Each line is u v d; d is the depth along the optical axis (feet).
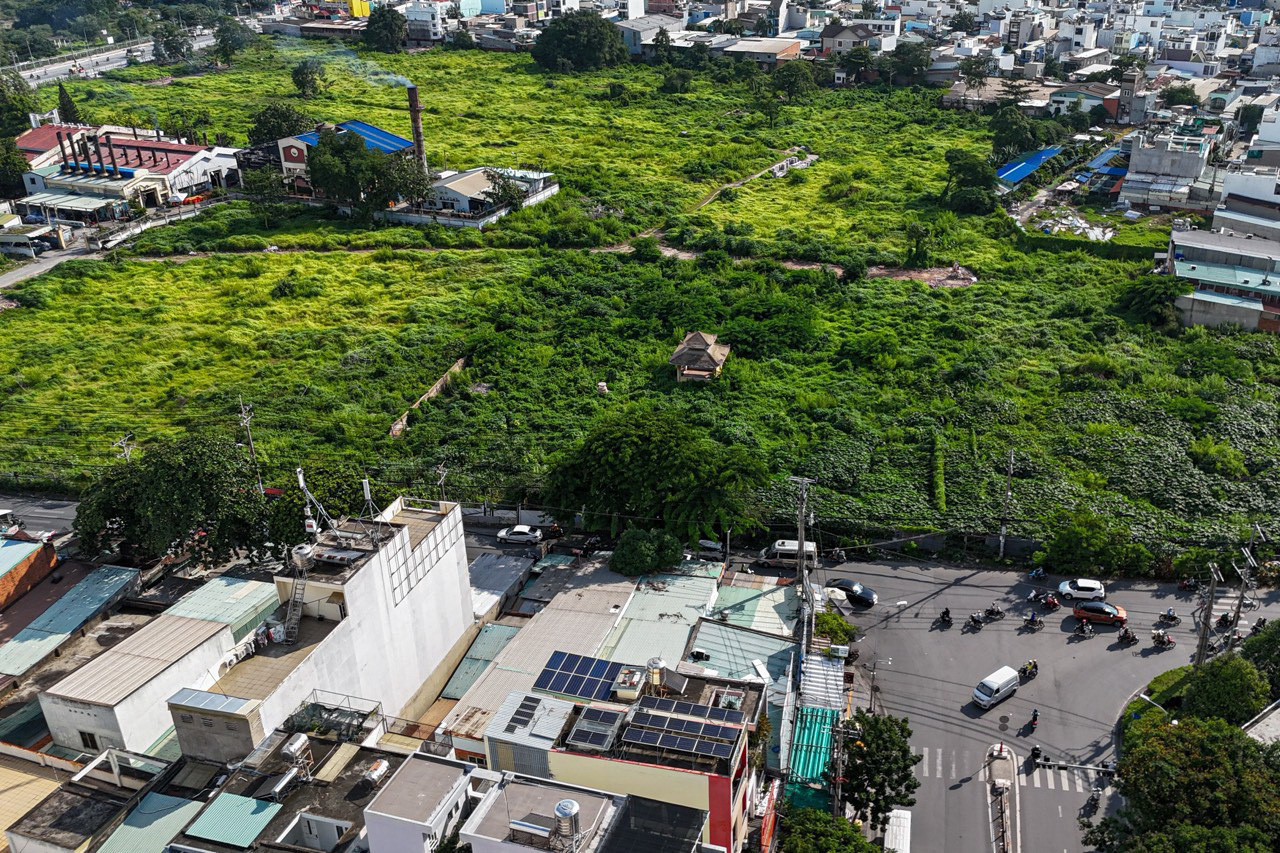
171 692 184.03
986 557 276.41
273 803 153.38
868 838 191.83
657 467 277.64
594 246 512.22
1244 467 310.65
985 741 216.74
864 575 271.69
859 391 365.40
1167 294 413.18
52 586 244.22
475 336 406.21
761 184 605.31
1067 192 576.61
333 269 480.64
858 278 467.52
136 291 458.09
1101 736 216.95
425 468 317.83
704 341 380.37
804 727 202.80
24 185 561.43
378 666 205.77
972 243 507.30
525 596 259.39
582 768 152.87
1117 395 354.54
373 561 201.46
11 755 183.93
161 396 370.94
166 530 242.17
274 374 384.27
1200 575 261.24
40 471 320.09
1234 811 163.84
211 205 557.74
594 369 387.14
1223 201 496.64
